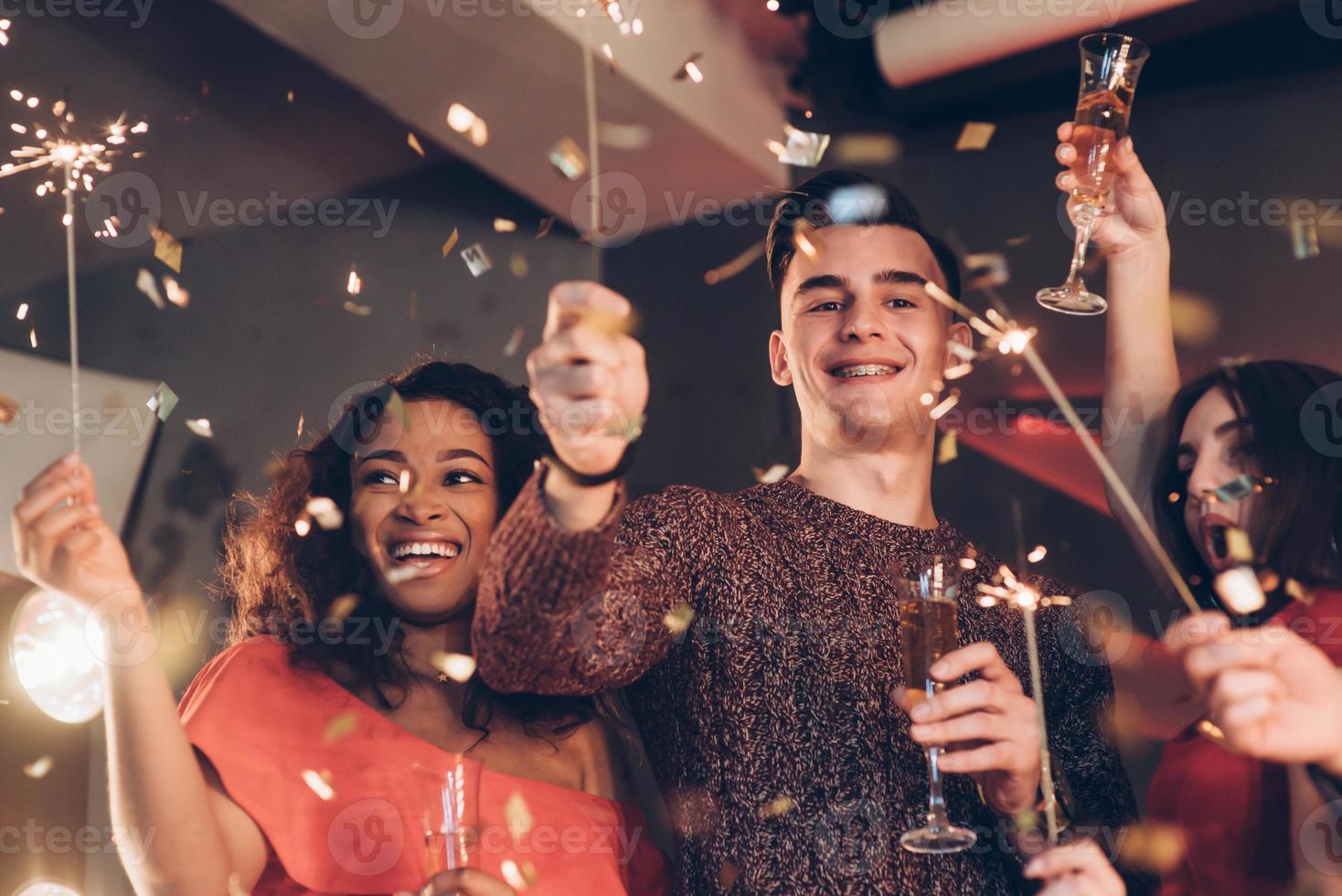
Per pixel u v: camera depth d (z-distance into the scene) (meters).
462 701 2.08
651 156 3.44
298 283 3.99
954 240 3.08
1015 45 3.05
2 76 3.22
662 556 1.84
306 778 1.92
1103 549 2.90
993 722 1.66
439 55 3.05
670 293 3.76
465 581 2.11
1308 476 1.96
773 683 1.84
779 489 2.05
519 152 3.47
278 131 3.56
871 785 1.81
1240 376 2.06
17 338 4.02
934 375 2.11
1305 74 2.90
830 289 2.12
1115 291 2.32
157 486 3.90
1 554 3.63
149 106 3.40
